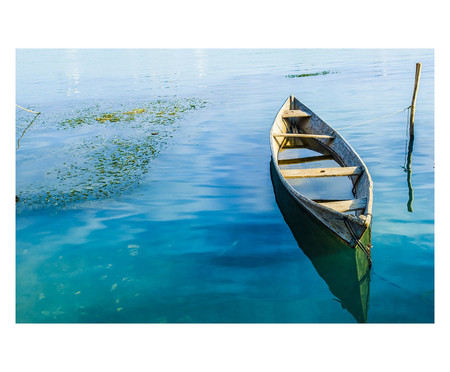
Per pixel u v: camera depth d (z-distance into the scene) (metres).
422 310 5.00
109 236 6.94
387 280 5.52
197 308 5.25
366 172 7.53
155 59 32.44
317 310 5.12
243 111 14.96
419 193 7.94
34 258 6.40
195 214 7.56
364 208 6.26
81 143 11.88
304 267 5.97
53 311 5.30
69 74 25.78
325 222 6.34
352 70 21.55
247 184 8.80
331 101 15.39
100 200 8.20
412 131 10.87
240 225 7.14
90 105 17.16
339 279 5.73
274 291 5.50
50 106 17.31
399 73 19.39
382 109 13.84
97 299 5.49
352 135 11.56
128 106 16.59
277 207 7.74
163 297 5.48
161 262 6.21
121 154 10.80
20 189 8.79
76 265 6.22
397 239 6.39
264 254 6.30
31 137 12.75
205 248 6.51
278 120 10.94
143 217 7.51
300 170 7.98
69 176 9.41
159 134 12.52
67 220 7.48
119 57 34.44
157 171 9.60
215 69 25.64
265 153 10.67
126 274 5.96
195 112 15.10
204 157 10.49
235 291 5.53
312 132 11.00
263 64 26.81
